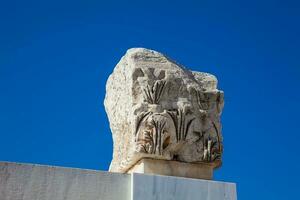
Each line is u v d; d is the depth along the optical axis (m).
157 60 7.26
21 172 6.20
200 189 6.66
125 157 7.08
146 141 6.77
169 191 6.53
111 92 7.94
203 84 7.43
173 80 7.12
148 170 6.75
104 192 6.38
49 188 6.23
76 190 6.31
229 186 6.78
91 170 6.43
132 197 6.37
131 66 7.12
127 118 7.06
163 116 6.88
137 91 7.01
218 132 7.19
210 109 7.25
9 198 6.08
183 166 6.93
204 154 7.01
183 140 6.95
